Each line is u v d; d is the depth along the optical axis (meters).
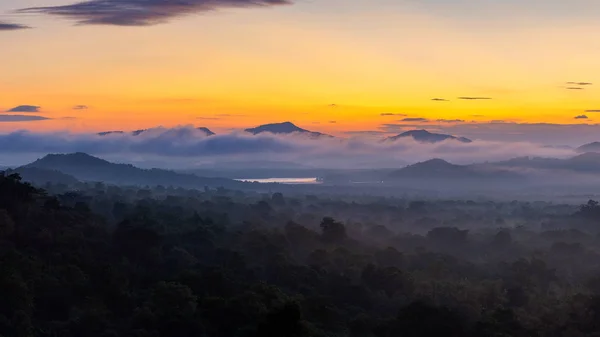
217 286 130.00
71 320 113.25
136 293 129.25
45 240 139.38
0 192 151.38
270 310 109.69
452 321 120.38
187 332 111.88
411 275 153.12
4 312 108.00
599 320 126.25
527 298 145.50
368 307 135.75
